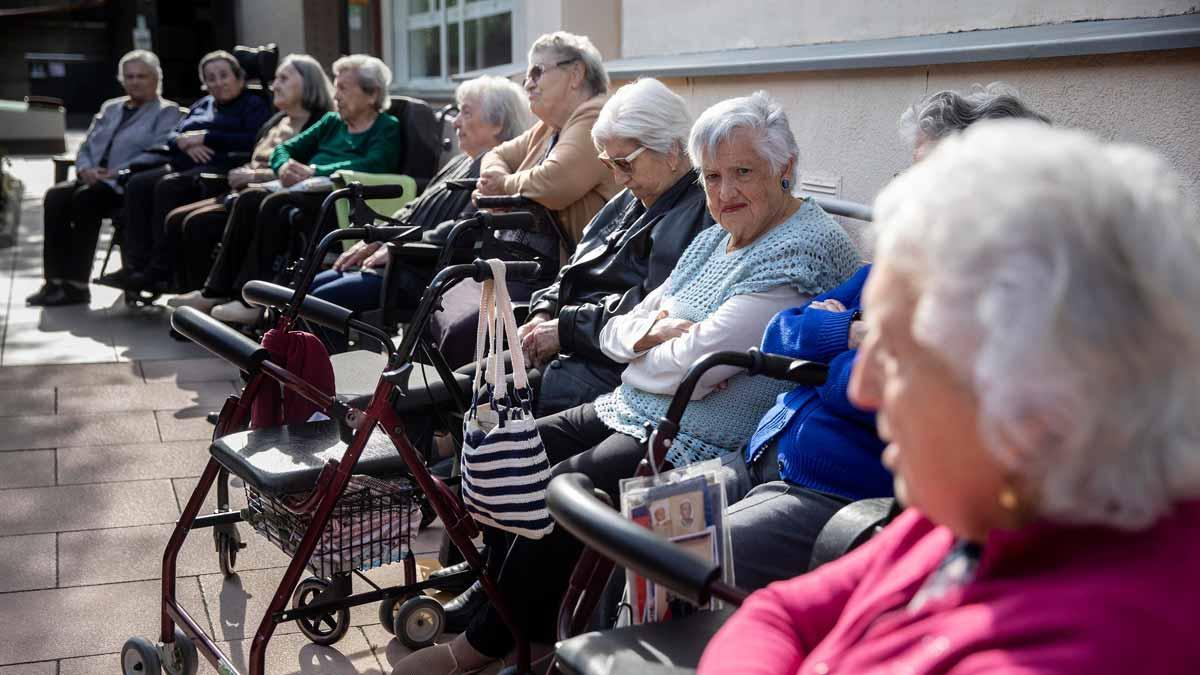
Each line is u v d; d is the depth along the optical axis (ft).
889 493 6.50
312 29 28.43
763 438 7.10
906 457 3.08
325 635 8.74
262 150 19.77
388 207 16.33
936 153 3.01
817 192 11.40
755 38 13.33
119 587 9.61
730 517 6.49
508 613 7.64
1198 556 2.73
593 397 9.21
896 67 9.98
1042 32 8.67
